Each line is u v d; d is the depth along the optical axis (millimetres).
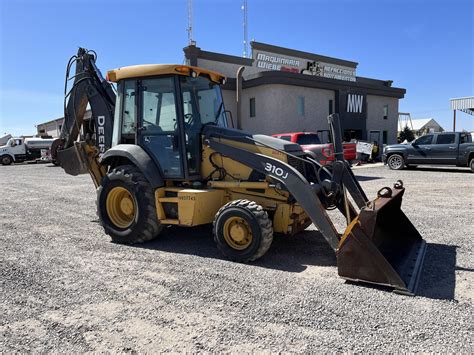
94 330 3449
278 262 5188
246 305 3887
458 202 9266
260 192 5559
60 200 10836
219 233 5254
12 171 23312
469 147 16281
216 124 6348
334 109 25281
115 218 6359
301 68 27969
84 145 7414
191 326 3486
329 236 4770
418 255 5062
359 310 3734
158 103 5898
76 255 5625
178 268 5000
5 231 7160
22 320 3660
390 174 16062
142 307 3885
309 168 5980
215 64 23391
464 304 3840
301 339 3236
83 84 7492
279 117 22484
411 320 3521
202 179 6016
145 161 5883
